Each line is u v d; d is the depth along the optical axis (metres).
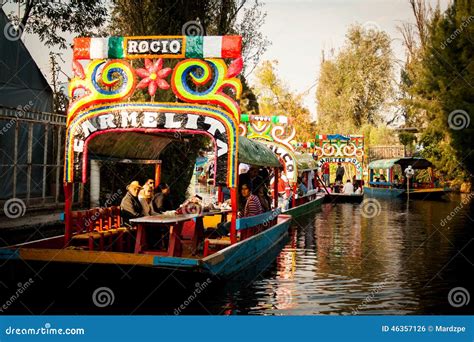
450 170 36.16
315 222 20.97
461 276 10.59
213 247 10.48
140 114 9.59
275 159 14.55
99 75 9.82
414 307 8.38
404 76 48.47
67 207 9.93
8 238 12.13
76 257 8.65
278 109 49.28
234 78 9.35
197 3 17.69
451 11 30.95
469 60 28.91
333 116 49.25
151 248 10.13
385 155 45.84
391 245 14.72
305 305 8.39
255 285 9.69
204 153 20.27
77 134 9.85
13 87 16.42
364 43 48.84
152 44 9.54
